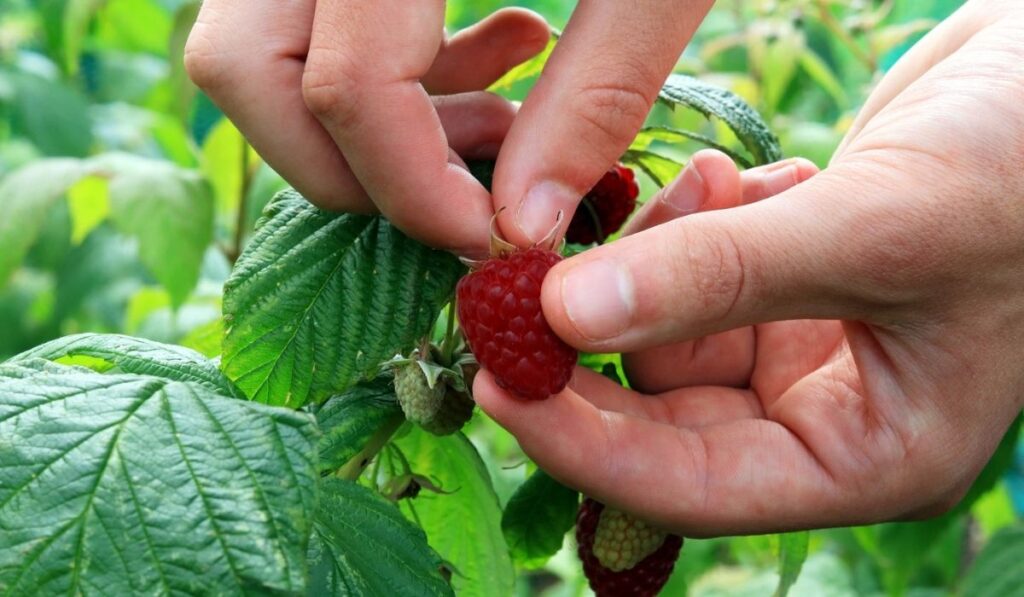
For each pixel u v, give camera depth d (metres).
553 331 0.29
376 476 0.34
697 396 0.35
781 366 0.35
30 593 0.24
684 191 0.32
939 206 0.29
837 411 0.33
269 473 0.26
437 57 0.35
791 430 0.33
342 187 0.30
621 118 0.29
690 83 0.36
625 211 0.36
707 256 0.29
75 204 0.63
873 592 0.65
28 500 0.25
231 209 0.62
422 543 0.30
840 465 0.32
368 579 0.29
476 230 0.30
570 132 0.29
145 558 0.25
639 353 0.36
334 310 0.31
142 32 1.00
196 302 0.63
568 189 0.30
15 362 0.29
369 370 0.31
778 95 0.61
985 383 0.32
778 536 0.38
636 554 0.34
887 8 0.59
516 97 0.61
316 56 0.28
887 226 0.29
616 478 0.31
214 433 0.26
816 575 0.66
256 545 0.25
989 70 0.30
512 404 0.30
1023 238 0.29
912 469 0.32
